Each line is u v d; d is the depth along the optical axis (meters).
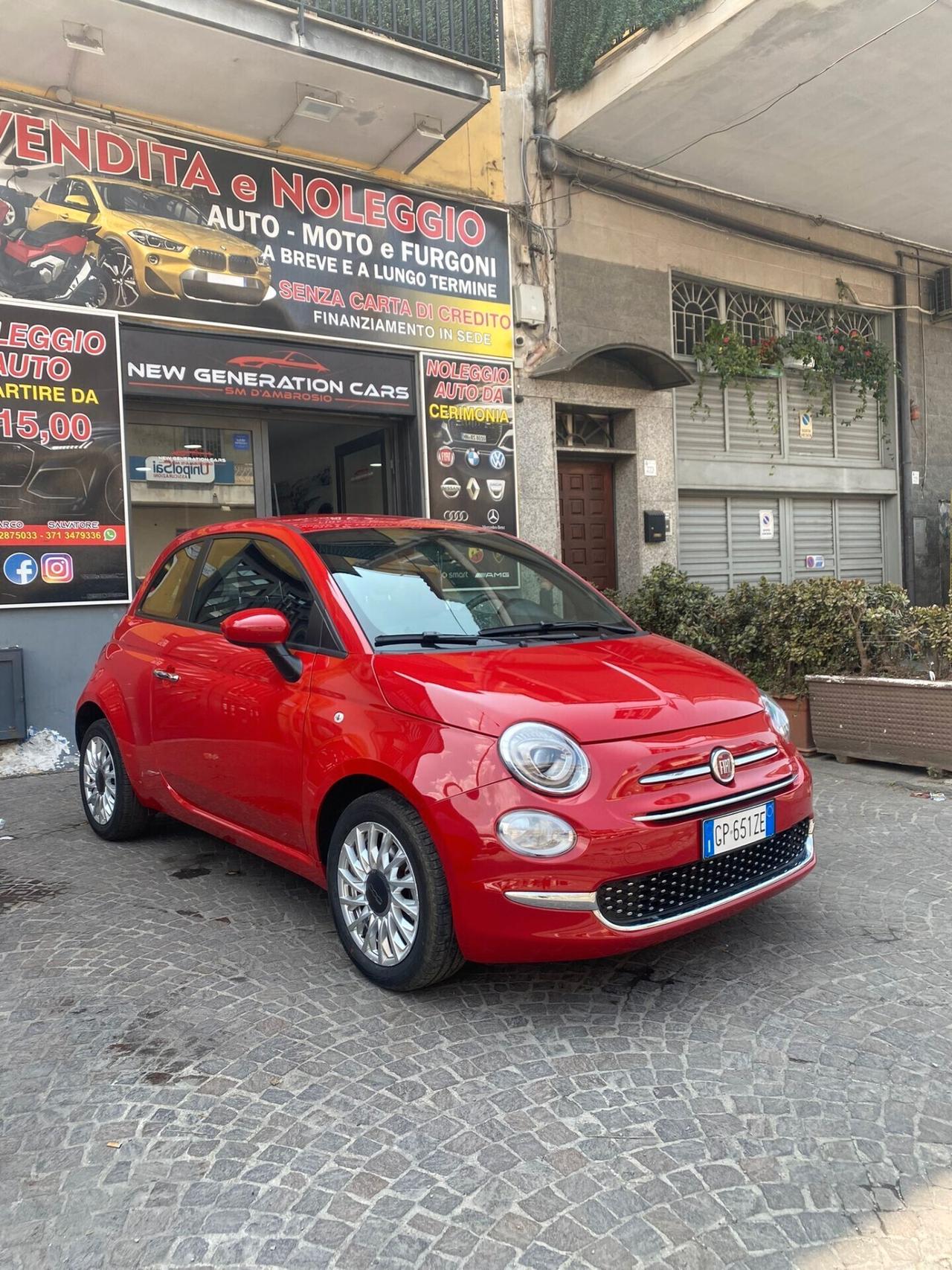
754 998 3.22
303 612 3.86
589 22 8.77
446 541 4.47
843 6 7.29
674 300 10.98
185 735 4.30
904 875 4.42
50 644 7.05
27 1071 2.82
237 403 7.93
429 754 3.06
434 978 3.15
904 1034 2.96
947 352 13.35
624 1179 2.29
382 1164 2.36
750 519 11.90
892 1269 2.00
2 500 6.80
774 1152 2.38
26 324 6.87
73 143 7.05
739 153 9.76
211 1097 2.67
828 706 6.75
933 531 13.27
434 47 7.25
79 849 5.08
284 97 7.28
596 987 3.32
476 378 9.20
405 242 8.70
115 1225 2.16
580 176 9.76
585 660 3.56
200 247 7.61
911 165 10.12
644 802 2.97
